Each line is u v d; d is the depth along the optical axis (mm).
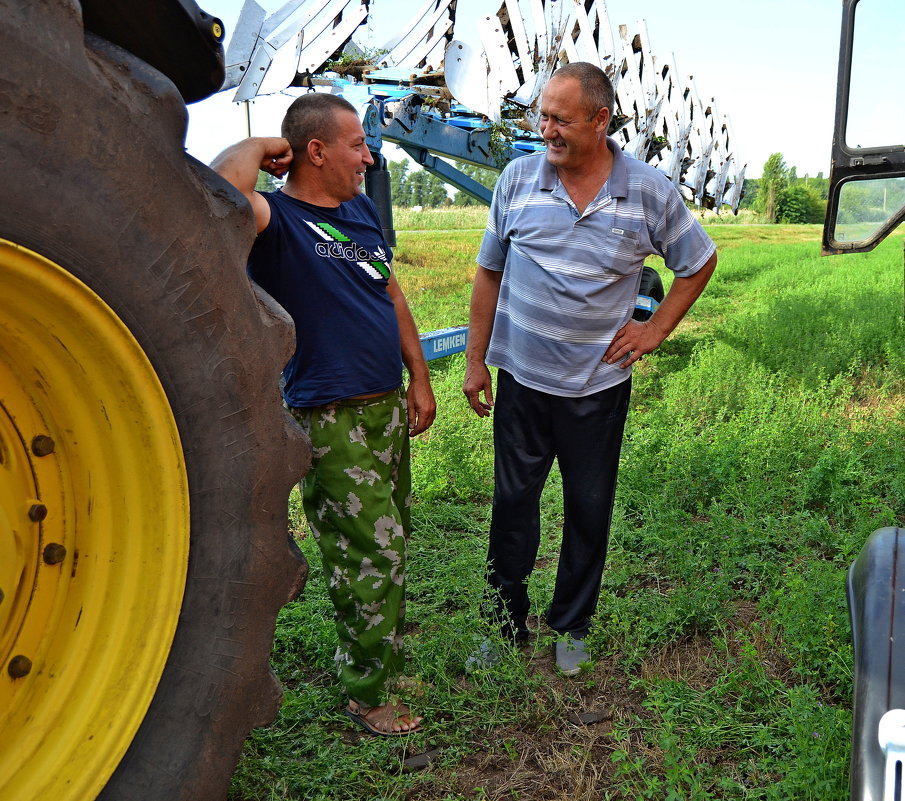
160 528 1859
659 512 4410
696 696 2938
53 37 1499
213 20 1994
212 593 1957
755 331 9109
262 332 1963
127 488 1847
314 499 2771
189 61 2064
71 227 1579
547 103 2895
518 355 3199
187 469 1880
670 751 2508
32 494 1796
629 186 3012
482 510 4676
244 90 4949
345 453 2674
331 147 2590
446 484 4844
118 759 1810
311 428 2691
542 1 6184
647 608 3504
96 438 1812
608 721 2914
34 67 1471
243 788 2490
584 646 3252
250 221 1919
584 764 2635
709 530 4148
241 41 4934
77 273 1612
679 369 8031
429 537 4266
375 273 2736
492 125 6512
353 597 2746
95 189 1599
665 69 8242
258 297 2031
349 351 2637
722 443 5223
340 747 2699
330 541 2764
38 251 1549
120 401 1775
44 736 1768
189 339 1818
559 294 3064
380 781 2568
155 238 1713
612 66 6969
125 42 2002
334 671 3133
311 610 3459
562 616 3389
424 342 6469
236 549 1987
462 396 6328
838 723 2551
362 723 2848
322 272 2602
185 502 1878
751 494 4523
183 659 1920
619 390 3197
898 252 20750
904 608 1934
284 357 2023
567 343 3107
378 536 2723
